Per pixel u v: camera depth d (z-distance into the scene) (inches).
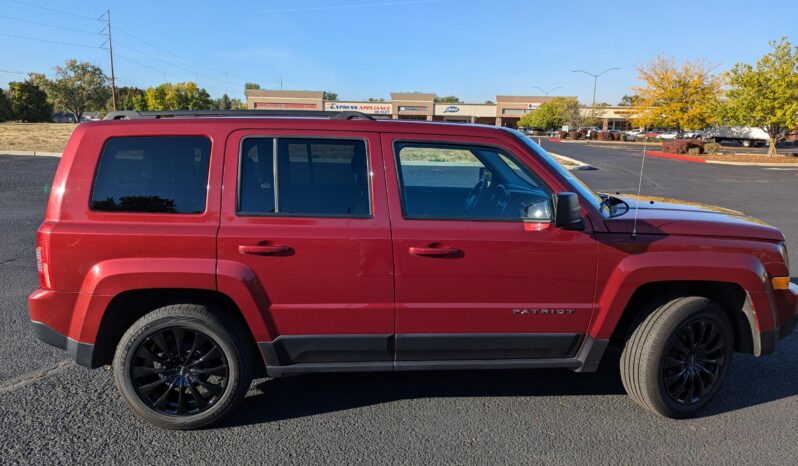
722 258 134.8
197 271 122.9
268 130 128.6
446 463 119.3
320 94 3388.3
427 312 129.9
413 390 154.9
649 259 132.4
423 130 132.0
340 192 129.8
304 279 126.3
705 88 1567.4
